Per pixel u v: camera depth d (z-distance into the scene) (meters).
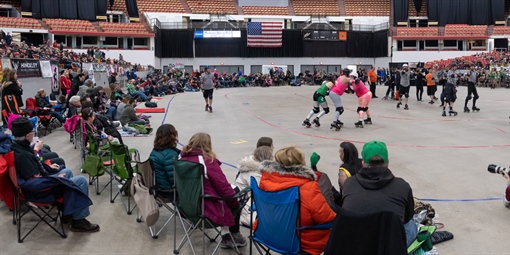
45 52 22.84
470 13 48.56
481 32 47.62
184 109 20.05
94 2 42.56
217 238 5.62
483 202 6.97
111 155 6.64
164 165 5.45
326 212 4.24
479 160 9.83
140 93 22.69
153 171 5.37
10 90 10.48
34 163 5.25
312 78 43.69
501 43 48.28
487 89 33.25
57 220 6.04
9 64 13.73
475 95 18.44
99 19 42.91
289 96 27.75
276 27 45.62
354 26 47.81
